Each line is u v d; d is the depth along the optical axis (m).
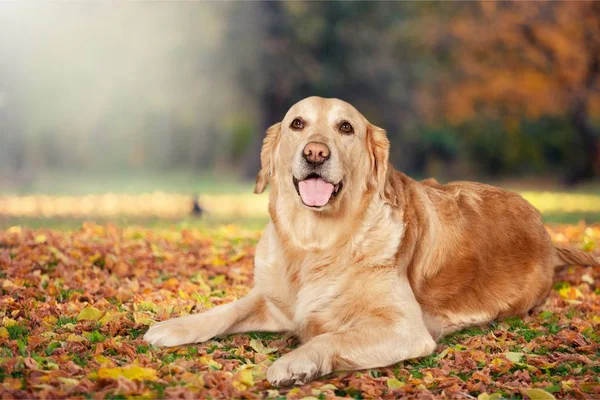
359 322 4.65
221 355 4.54
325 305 4.81
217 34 30.23
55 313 5.39
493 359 4.55
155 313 5.54
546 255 6.11
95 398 3.62
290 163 4.77
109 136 40.12
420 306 5.21
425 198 5.37
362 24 32.16
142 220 13.88
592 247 8.30
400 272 4.86
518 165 37.38
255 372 4.20
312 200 4.55
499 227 5.81
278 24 30.53
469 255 5.49
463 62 33.25
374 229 4.82
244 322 5.16
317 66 30.94
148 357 4.35
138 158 41.59
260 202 19.77
